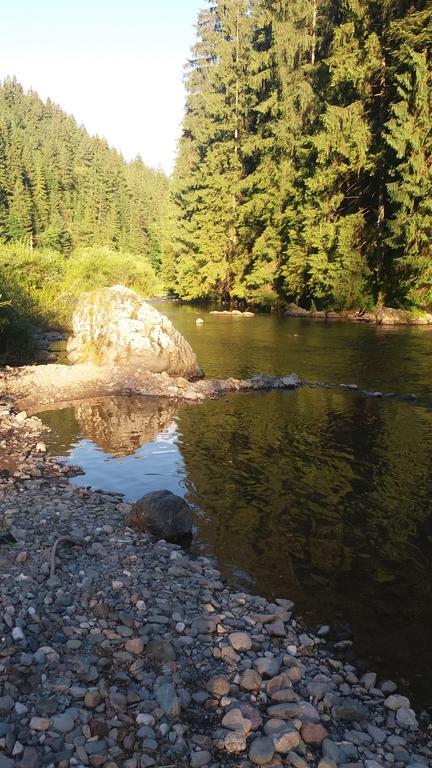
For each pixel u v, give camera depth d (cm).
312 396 1445
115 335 1738
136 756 347
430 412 1267
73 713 375
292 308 3688
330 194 3297
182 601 536
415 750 375
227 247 4525
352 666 465
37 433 1132
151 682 416
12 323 1898
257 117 4316
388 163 2966
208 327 2889
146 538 671
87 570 576
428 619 533
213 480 881
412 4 2752
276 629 500
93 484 873
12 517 712
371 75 2966
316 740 372
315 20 3641
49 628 470
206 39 5200
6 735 351
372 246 3155
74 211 10456
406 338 2338
